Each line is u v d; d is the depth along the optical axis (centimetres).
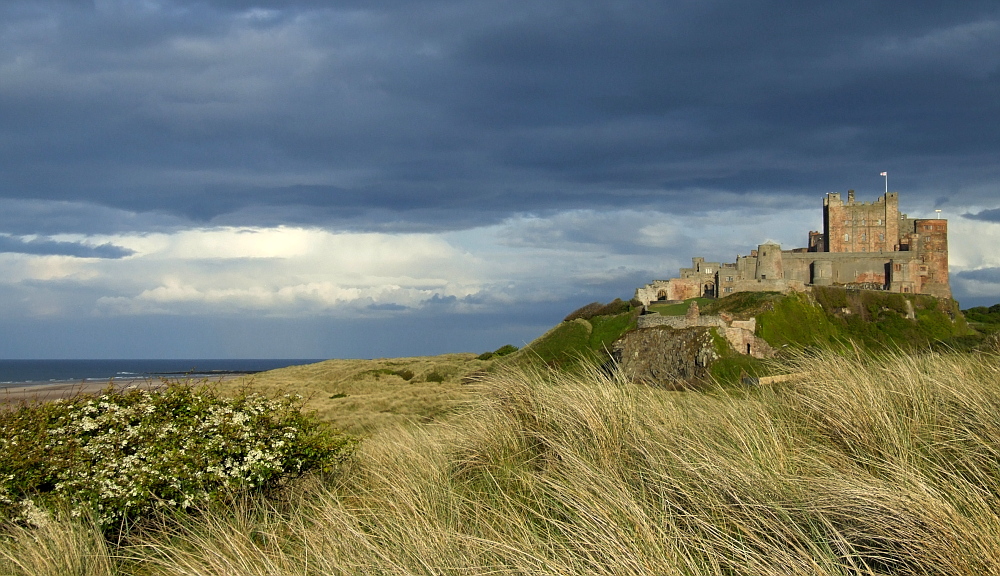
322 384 5872
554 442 757
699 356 5172
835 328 7212
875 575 422
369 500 802
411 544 576
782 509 506
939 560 423
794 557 455
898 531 448
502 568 504
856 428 679
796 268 9131
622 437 743
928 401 723
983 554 408
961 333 7450
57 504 798
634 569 450
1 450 869
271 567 577
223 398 1049
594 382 873
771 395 894
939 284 8981
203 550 671
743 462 612
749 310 6894
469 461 834
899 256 8956
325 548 608
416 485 749
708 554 467
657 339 5834
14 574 685
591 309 8519
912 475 514
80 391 1026
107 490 823
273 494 941
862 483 511
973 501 473
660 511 552
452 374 5978
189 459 891
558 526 557
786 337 6550
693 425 768
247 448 922
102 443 906
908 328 7338
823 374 855
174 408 996
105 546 738
